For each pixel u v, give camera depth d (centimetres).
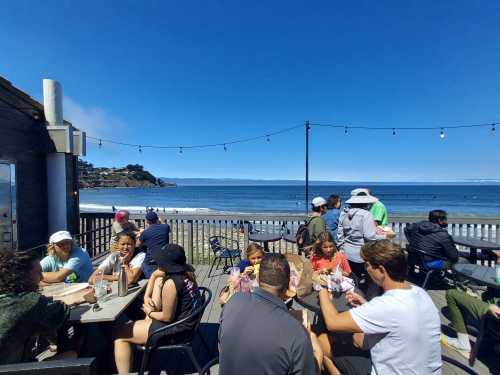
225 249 580
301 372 133
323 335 230
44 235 556
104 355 284
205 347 293
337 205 505
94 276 299
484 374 258
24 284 181
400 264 170
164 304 240
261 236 590
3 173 462
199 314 249
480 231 588
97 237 691
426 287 470
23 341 171
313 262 349
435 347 162
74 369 146
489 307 262
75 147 563
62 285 284
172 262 247
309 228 447
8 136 473
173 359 281
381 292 343
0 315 166
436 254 431
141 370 233
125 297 257
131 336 243
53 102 556
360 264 394
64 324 207
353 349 222
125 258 316
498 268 289
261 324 139
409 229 484
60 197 565
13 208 479
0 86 452
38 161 546
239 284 272
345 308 235
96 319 213
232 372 141
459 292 293
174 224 653
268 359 133
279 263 159
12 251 185
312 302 247
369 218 387
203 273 559
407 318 158
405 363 159
